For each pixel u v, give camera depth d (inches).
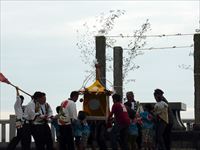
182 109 1059.9
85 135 824.9
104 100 869.8
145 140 863.1
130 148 834.2
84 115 820.6
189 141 971.9
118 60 1066.1
